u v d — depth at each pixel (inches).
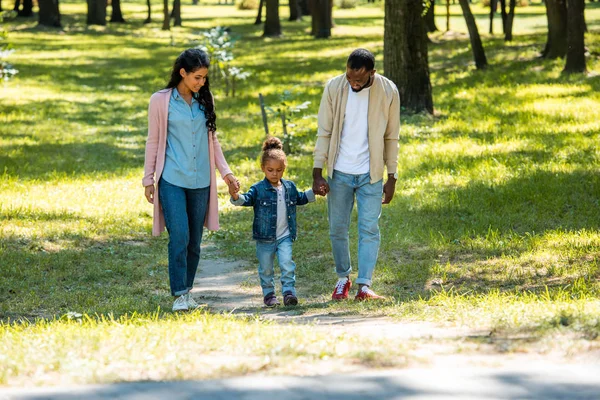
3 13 985.5
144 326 259.1
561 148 735.7
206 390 164.2
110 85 1418.6
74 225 537.6
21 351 214.1
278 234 350.9
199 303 365.4
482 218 524.4
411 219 533.6
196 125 317.1
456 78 1225.4
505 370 174.9
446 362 186.2
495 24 2383.1
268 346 206.1
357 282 348.2
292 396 158.2
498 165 684.1
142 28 2721.5
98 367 190.5
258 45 2082.9
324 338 214.7
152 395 161.5
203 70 310.7
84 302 368.8
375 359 189.5
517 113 933.8
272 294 354.3
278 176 345.4
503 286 377.7
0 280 406.9
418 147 781.3
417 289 387.2
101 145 881.5
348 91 337.7
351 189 345.7
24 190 649.6
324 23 2236.7
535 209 543.8
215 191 325.4
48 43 2156.7
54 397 160.9
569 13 1165.7
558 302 282.4
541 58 1314.0
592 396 153.9
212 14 3499.0
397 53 954.7
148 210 593.0
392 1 949.2
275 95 1216.8
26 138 900.0
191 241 329.1
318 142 346.6
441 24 2404.0
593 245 445.4
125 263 453.7
